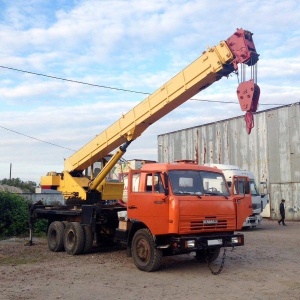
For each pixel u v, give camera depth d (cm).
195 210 971
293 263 1135
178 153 3888
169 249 999
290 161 2958
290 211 2939
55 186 1555
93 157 1443
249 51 1020
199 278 945
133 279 938
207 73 1088
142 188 1045
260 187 3153
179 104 1213
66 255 1300
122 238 1158
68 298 776
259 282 902
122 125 1315
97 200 1479
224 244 1004
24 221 1889
